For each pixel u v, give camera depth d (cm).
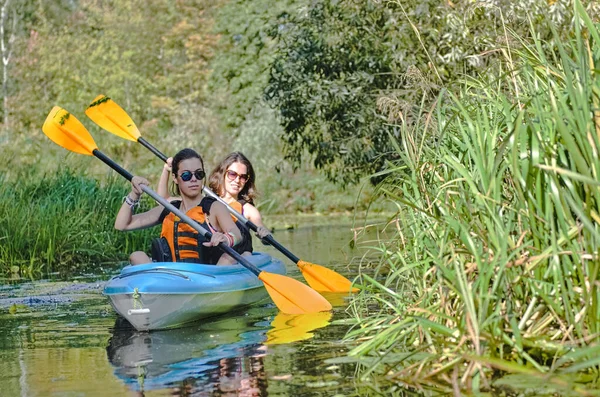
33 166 1349
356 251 996
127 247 1070
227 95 2808
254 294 621
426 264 415
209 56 3125
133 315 521
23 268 891
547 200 358
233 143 2512
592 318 344
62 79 3044
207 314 561
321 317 548
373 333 465
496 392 329
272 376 379
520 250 378
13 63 3081
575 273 359
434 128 484
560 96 356
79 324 553
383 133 1117
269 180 2214
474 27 917
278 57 1241
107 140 2619
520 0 834
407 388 346
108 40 3178
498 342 356
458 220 408
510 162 381
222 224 591
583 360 340
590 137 343
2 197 1045
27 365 430
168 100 3047
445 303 397
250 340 475
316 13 1180
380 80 1133
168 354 442
